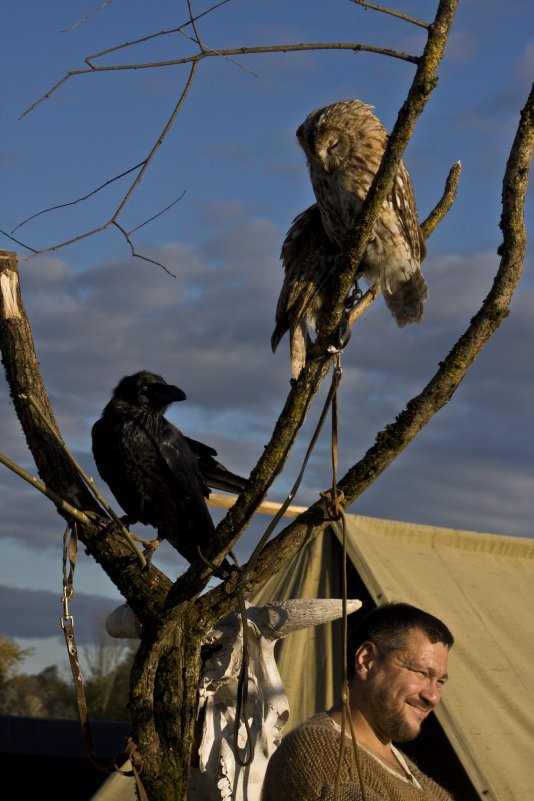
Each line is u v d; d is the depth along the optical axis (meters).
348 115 5.38
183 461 4.93
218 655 3.63
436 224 4.88
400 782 3.27
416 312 5.13
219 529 3.33
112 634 3.77
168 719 3.41
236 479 5.04
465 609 7.94
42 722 16.00
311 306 4.64
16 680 33.62
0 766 15.52
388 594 7.55
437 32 2.91
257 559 3.41
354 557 7.87
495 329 3.35
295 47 2.89
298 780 3.15
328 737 3.25
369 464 3.42
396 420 3.43
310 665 7.25
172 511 4.99
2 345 3.83
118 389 5.06
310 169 5.46
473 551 8.86
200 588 3.36
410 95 2.96
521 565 8.84
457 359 3.37
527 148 3.17
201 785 3.60
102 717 25.83
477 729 6.63
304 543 3.44
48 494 3.55
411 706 3.37
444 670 3.44
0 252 3.84
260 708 3.62
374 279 4.92
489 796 6.21
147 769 3.35
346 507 3.44
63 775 15.57
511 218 3.24
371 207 3.12
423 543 8.70
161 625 3.40
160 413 5.00
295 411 3.31
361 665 3.44
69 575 3.58
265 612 3.69
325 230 4.92
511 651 7.54
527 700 7.07
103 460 4.99
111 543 3.61
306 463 3.25
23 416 3.79
